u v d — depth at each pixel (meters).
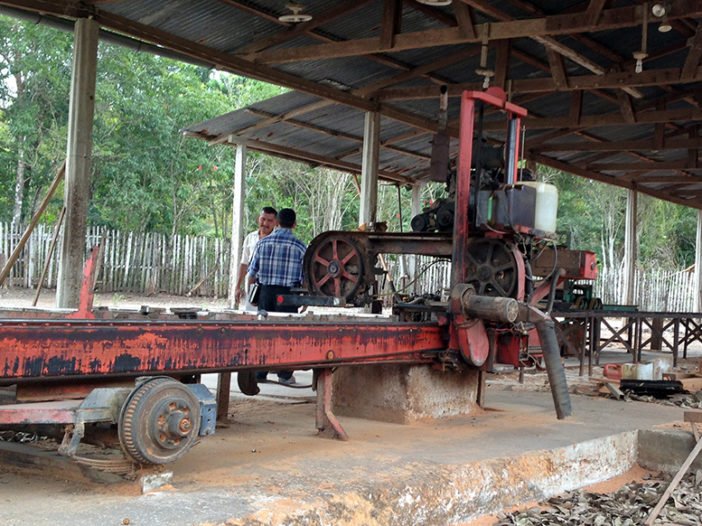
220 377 5.39
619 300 24.25
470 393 6.35
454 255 5.64
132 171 22.75
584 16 8.94
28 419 3.12
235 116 13.21
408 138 15.20
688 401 7.73
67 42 21.62
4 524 2.85
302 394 7.08
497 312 5.36
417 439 5.14
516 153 5.86
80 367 3.23
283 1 9.71
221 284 20.06
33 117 21.39
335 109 13.12
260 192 27.11
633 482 5.66
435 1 8.30
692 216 38.44
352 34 11.04
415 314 6.22
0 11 8.60
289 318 5.11
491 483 4.55
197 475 3.80
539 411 6.72
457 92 12.32
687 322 12.90
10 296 16.34
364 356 4.85
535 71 13.16
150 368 3.49
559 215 36.31
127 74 22.20
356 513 3.66
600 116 13.44
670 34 11.81
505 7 10.73
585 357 11.77
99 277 18.09
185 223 24.86
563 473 5.17
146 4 9.15
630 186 20.52
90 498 3.24
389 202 28.19
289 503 3.42
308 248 7.89
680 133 16.77
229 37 10.36
